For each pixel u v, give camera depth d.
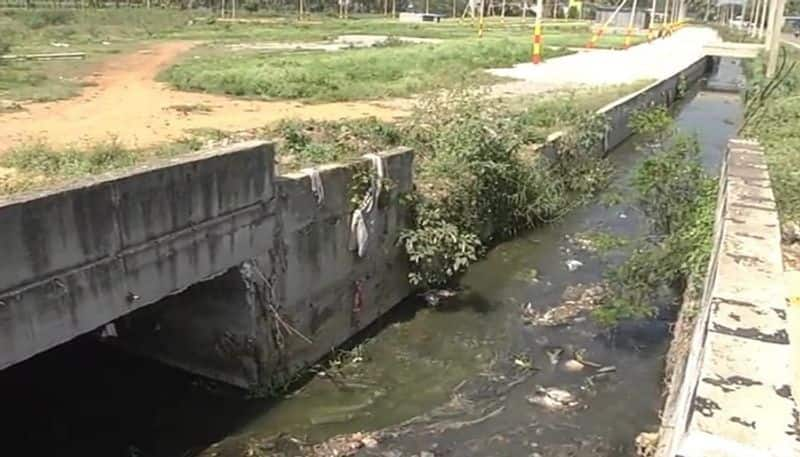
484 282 12.83
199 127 15.16
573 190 18.17
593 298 12.02
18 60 27.83
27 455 7.83
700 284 8.41
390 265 11.57
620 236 14.77
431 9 114.31
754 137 16.16
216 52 35.97
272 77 22.66
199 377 9.59
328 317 10.34
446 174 13.27
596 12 101.44
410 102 21.38
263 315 9.09
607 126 21.14
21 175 9.32
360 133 13.44
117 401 8.98
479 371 9.88
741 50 48.06
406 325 11.29
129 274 7.32
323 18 85.50
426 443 8.27
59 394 9.05
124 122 15.48
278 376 9.44
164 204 7.59
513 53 40.22
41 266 6.46
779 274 5.64
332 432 8.50
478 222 13.89
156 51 35.50
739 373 3.98
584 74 33.59
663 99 31.16
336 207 10.19
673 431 4.82
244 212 8.62
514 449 8.13
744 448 3.31
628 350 10.36
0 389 9.03
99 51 34.16
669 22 82.12
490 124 14.70
